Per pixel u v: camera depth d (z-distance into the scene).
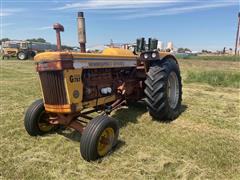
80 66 3.40
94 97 3.83
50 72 3.26
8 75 12.09
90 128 3.17
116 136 3.51
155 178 2.86
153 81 4.41
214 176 2.89
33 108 3.89
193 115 5.09
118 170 3.01
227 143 3.72
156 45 5.15
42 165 3.11
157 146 3.62
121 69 4.52
